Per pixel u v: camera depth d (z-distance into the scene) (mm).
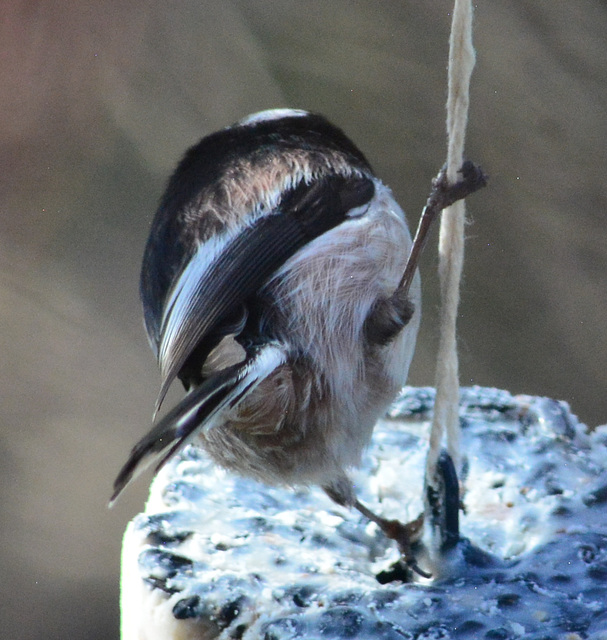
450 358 5320
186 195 5184
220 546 5305
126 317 17078
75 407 15188
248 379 4645
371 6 17938
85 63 17859
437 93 17469
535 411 6730
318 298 5000
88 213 18125
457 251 5305
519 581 4879
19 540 13562
